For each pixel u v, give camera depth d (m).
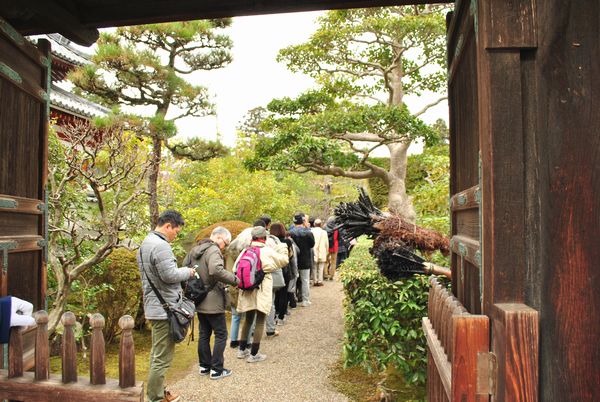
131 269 5.43
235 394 4.31
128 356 2.34
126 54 6.66
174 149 7.98
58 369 4.56
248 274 4.97
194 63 7.57
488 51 1.50
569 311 1.35
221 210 11.20
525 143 1.50
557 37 1.40
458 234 2.41
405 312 3.95
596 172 1.35
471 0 1.79
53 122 6.25
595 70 1.36
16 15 2.74
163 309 3.46
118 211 4.68
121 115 6.23
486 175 1.50
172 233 3.63
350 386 4.50
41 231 3.05
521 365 1.35
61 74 11.81
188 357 5.42
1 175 2.62
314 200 18.89
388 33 9.70
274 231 6.44
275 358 5.36
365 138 9.43
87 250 5.30
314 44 10.03
